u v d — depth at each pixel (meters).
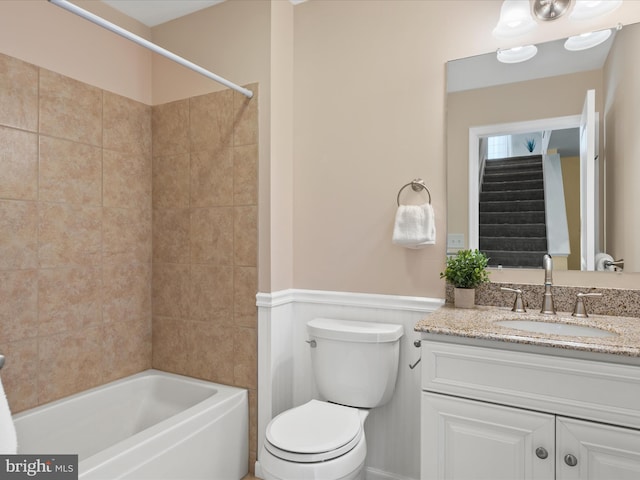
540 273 1.76
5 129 1.76
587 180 1.68
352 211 2.11
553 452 1.28
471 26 1.86
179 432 1.70
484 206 1.85
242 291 2.15
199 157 2.29
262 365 2.10
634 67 1.61
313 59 2.21
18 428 1.76
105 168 2.19
